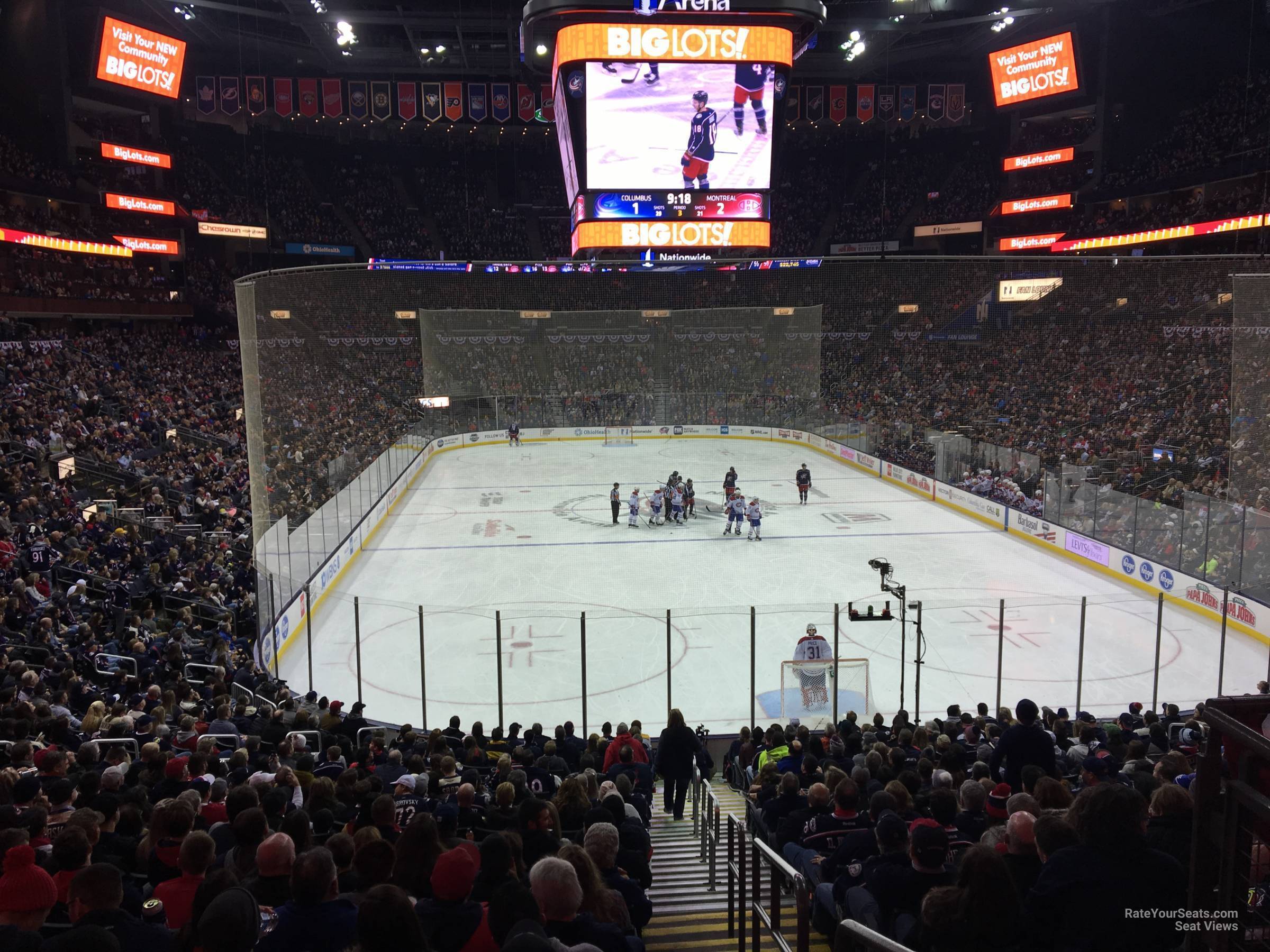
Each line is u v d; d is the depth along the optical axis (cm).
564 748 1124
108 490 2462
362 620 2133
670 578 2492
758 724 1562
